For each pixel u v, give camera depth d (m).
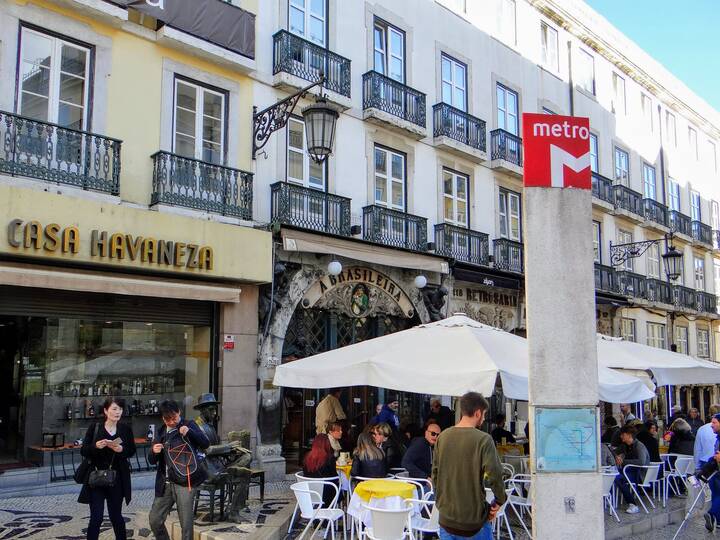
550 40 21.80
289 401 12.77
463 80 17.72
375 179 14.83
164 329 11.02
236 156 12.09
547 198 5.37
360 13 14.85
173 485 6.02
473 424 4.72
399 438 9.61
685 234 27.89
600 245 22.62
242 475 7.36
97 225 9.64
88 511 8.15
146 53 11.02
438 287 15.76
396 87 15.09
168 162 10.88
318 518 6.66
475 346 6.88
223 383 11.23
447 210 16.66
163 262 10.30
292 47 12.87
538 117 5.46
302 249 12.05
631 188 25.25
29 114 9.67
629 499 9.32
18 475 9.21
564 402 5.14
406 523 6.05
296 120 13.27
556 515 5.02
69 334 10.03
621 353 10.73
